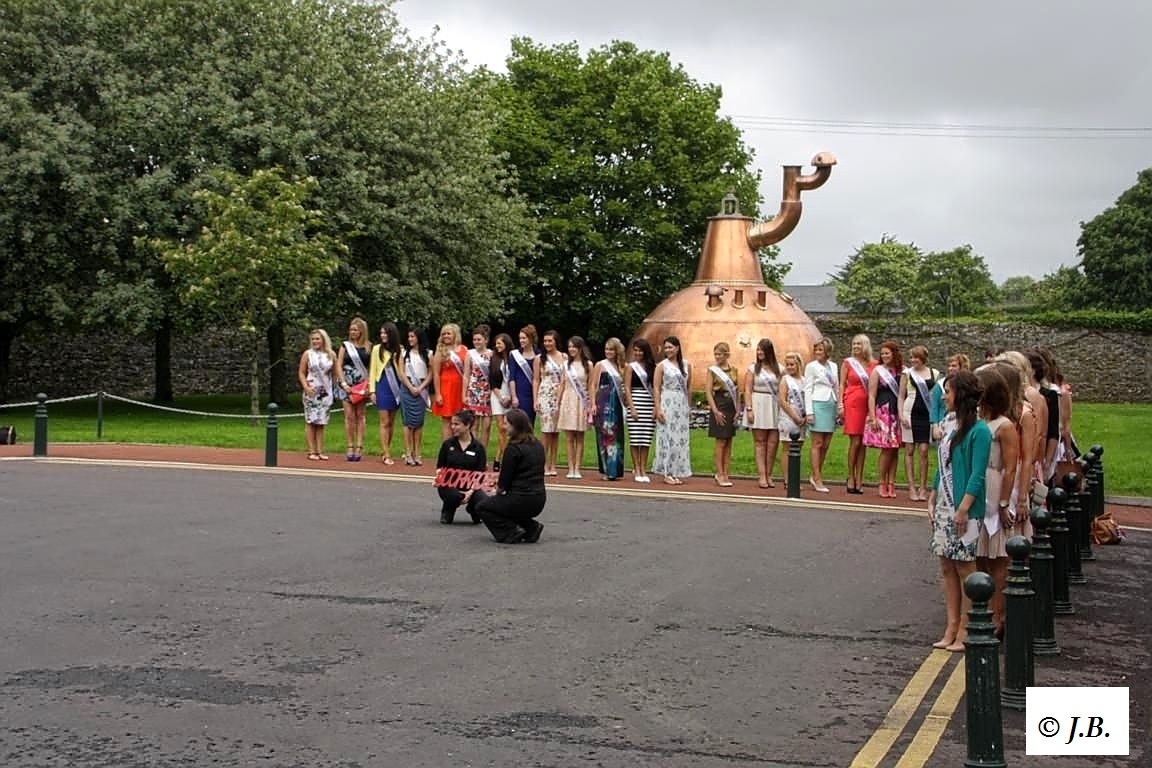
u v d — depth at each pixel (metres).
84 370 44.56
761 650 9.06
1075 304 83.19
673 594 10.77
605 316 50.31
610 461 18.80
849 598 10.91
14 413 34.31
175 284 32.28
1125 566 13.52
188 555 11.94
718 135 51.56
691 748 6.87
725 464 18.61
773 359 18.41
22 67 33.31
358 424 20.64
